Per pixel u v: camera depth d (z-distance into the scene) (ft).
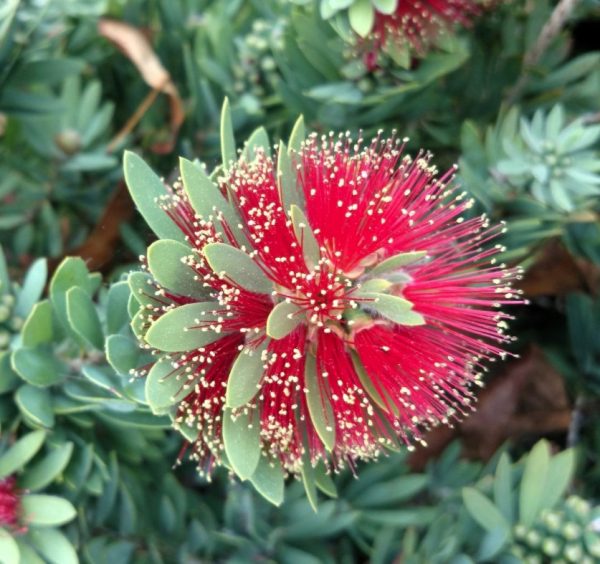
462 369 0.35
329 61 0.47
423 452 0.55
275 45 0.49
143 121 0.55
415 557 0.43
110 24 0.53
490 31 0.52
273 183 0.34
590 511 0.42
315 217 0.34
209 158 0.53
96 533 0.43
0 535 0.36
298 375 0.33
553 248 0.54
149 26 0.56
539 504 0.43
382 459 0.49
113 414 0.39
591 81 0.52
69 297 0.36
